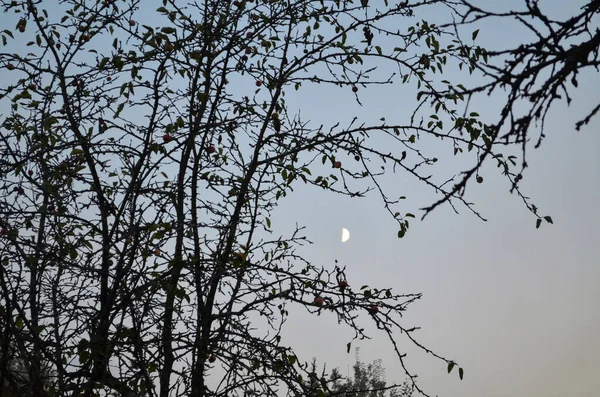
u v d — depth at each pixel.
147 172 6.15
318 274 5.84
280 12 6.93
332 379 5.91
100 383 5.43
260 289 6.16
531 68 2.57
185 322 6.17
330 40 6.93
